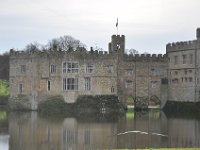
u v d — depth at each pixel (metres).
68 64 112.00
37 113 103.75
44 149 54.88
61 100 110.56
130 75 117.50
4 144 58.28
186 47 113.75
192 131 71.31
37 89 111.19
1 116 95.31
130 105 141.00
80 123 82.50
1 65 160.62
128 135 66.62
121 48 117.19
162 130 72.62
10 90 114.81
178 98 115.94
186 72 113.69
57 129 73.31
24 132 69.44
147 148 54.44
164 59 120.00
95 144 58.16
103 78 113.00
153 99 125.31
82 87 112.00
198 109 107.94
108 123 82.94
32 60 111.81
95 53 113.00
